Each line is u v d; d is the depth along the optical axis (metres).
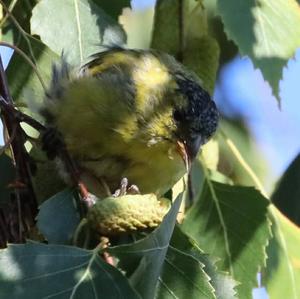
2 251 5.94
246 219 8.53
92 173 8.26
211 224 8.59
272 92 7.75
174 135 8.65
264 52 7.75
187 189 8.95
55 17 7.97
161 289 6.57
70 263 6.00
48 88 8.12
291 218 9.30
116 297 5.93
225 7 7.72
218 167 9.39
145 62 8.91
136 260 6.13
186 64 9.08
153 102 8.59
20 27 7.93
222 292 6.90
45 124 8.15
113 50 8.98
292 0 8.07
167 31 8.90
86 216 6.51
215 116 9.12
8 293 5.83
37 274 5.93
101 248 6.10
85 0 8.11
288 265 8.90
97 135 8.13
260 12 7.82
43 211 6.54
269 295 8.89
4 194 7.30
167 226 6.25
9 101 7.19
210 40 8.98
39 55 8.09
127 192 8.12
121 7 8.20
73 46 8.02
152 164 8.48
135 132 8.34
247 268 8.49
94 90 8.20
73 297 5.88
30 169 7.09
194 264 6.58
